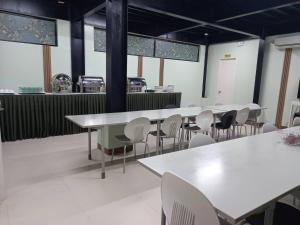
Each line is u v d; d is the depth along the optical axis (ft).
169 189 4.12
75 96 16.07
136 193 8.66
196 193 3.54
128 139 10.98
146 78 23.70
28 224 6.68
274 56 22.12
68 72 18.69
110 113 12.69
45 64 17.72
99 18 19.43
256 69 22.67
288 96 21.34
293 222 4.78
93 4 15.24
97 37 19.95
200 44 27.09
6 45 16.12
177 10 14.47
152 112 13.60
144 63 23.30
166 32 21.65
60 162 11.43
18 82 16.90
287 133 8.96
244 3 14.57
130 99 19.01
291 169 5.31
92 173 10.29
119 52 13.06
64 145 14.02
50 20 17.62
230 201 3.85
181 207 3.92
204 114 12.84
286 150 6.81
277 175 4.95
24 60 16.92
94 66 19.92
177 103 22.75
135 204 7.92
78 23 18.22
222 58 26.66
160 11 14.11
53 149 13.26
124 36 13.03
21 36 16.61
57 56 18.08
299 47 20.22
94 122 9.96
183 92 26.96
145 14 19.47
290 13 18.34
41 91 15.31
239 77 25.02
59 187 8.93
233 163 5.64
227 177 4.81
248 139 8.09
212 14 16.15
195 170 5.16
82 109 16.47
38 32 17.22
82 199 8.12
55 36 17.94
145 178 9.93
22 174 9.95
